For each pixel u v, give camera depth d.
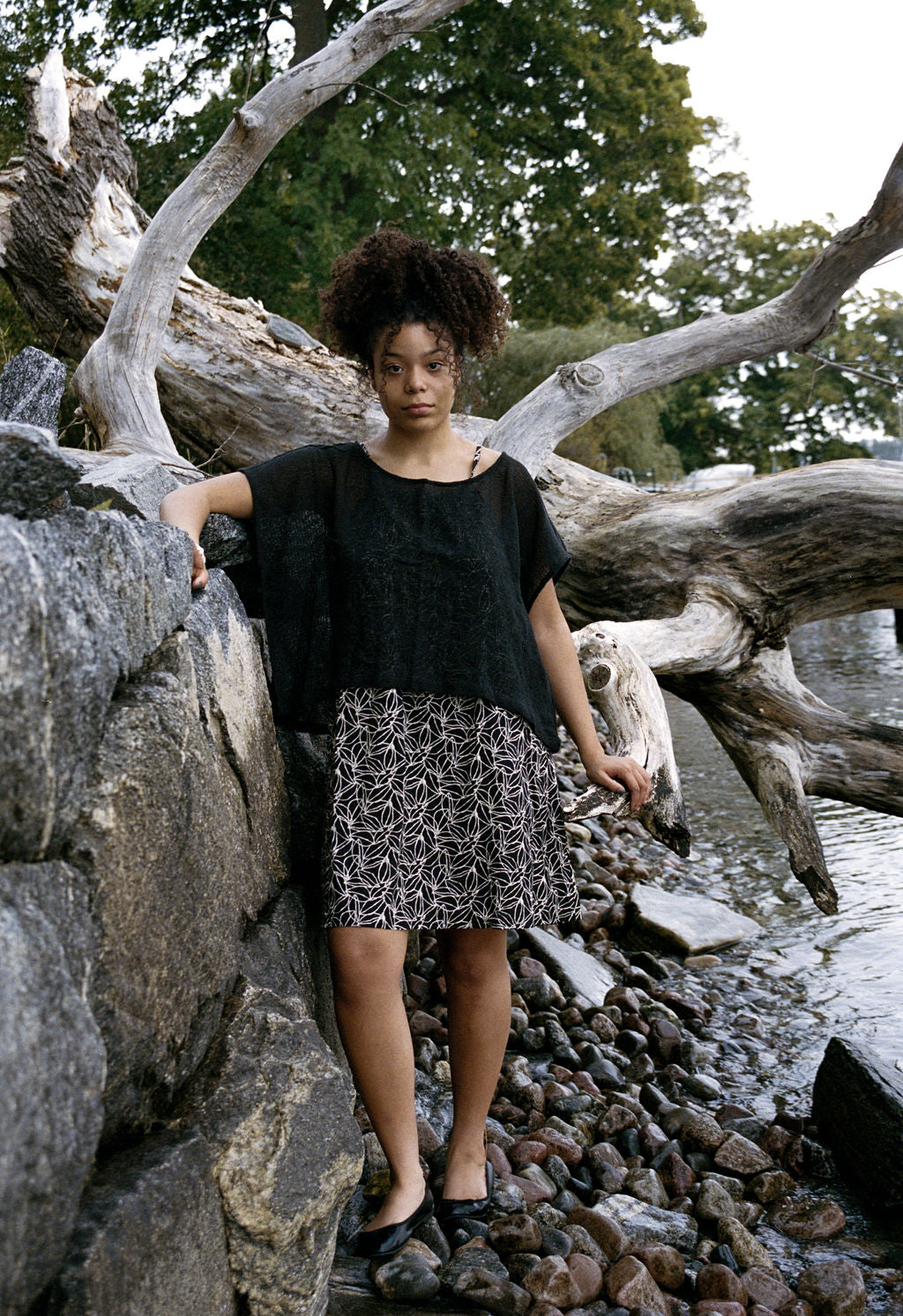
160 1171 1.36
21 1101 1.00
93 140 5.75
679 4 17.75
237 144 4.71
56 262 5.74
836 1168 3.02
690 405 39.16
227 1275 1.54
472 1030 2.35
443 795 2.13
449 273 2.20
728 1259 2.50
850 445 37.41
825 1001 4.25
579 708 2.46
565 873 2.28
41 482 1.37
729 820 6.89
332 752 2.14
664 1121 3.19
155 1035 1.47
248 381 5.52
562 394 4.99
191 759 1.61
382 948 2.10
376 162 13.66
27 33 13.78
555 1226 2.46
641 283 21.36
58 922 1.19
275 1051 1.70
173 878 1.52
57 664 1.21
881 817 6.92
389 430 2.31
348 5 14.91
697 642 4.21
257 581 2.47
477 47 16.11
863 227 5.07
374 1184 2.46
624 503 4.87
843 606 4.49
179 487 2.32
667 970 4.56
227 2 13.98
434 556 2.17
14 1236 1.00
